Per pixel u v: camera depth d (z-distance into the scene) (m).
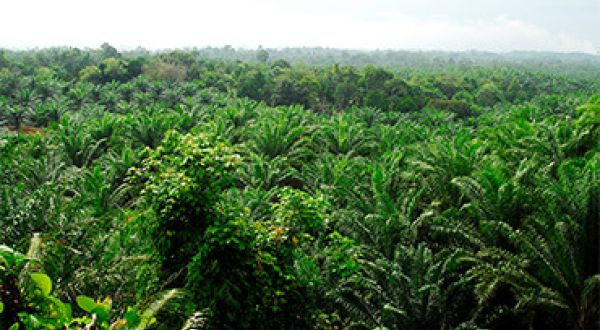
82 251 6.70
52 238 6.25
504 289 8.09
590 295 6.93
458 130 29.16
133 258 6.47
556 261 7.24
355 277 7.75
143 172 7.35
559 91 69.94
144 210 7.05
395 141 24.58
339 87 56.88
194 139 6.49
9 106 37.38
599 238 7.12
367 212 11.94
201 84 57.00
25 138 23.22
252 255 6.18
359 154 23.45
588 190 7.56
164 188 6.18
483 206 9.43
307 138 22.45
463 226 9.23
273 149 21.48
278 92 54.97
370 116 41.31
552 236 7.47
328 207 7.28
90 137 22.38
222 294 5.87
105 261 6.70
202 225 6.23
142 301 5.66
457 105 49.81
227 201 6.93
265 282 6.31
